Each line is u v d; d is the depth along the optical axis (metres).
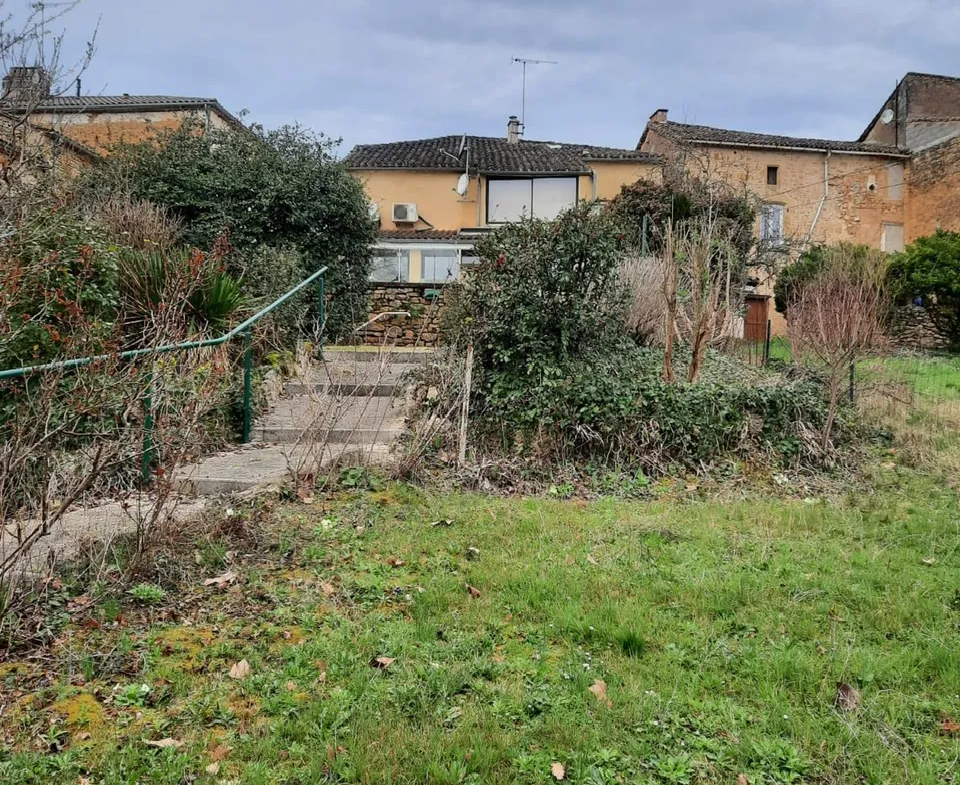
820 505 6.02
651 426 7.20
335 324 12.84
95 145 17.44
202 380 4.89
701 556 4.62
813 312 8.46
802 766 2.55
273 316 9.16
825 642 3.46
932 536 5.12
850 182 25.55
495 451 7.17
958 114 26.75
